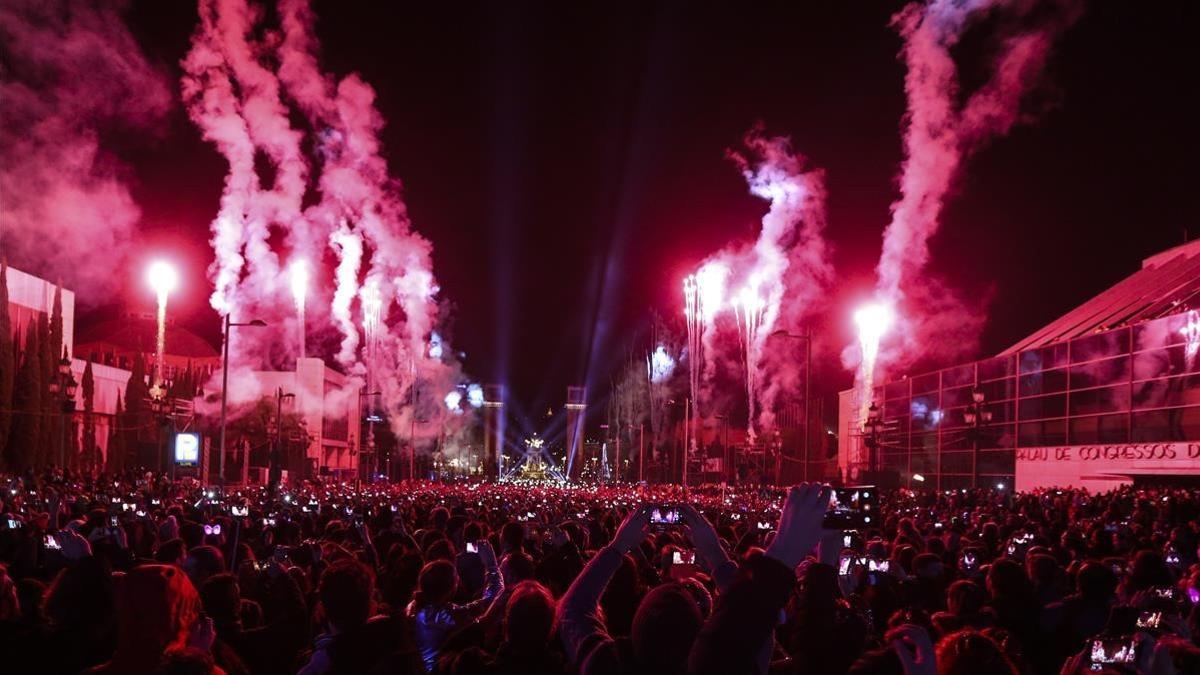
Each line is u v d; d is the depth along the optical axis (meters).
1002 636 6.83
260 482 77.00
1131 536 17.00
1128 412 52.00
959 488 68.88
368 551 12.46
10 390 57.31
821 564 5.62
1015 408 63.06
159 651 4.62
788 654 7.07
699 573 7.44
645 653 3.91
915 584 9.48
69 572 6.53
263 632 7.73
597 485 81.44
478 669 5.71
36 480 41.31
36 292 66.75
